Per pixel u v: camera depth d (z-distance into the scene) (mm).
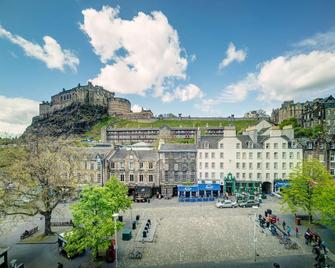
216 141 63125
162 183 61375
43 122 189750
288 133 64250
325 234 34406
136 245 31953
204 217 43219
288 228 33938
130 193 62125
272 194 59938
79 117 188375
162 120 174875
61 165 37719
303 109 113375
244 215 44125
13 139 41719
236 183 61188
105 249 28734
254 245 31312
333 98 91625
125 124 177000
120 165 62219
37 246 32156
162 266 26516
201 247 31078
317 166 39250
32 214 33594
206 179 61688
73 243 25734
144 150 65500
